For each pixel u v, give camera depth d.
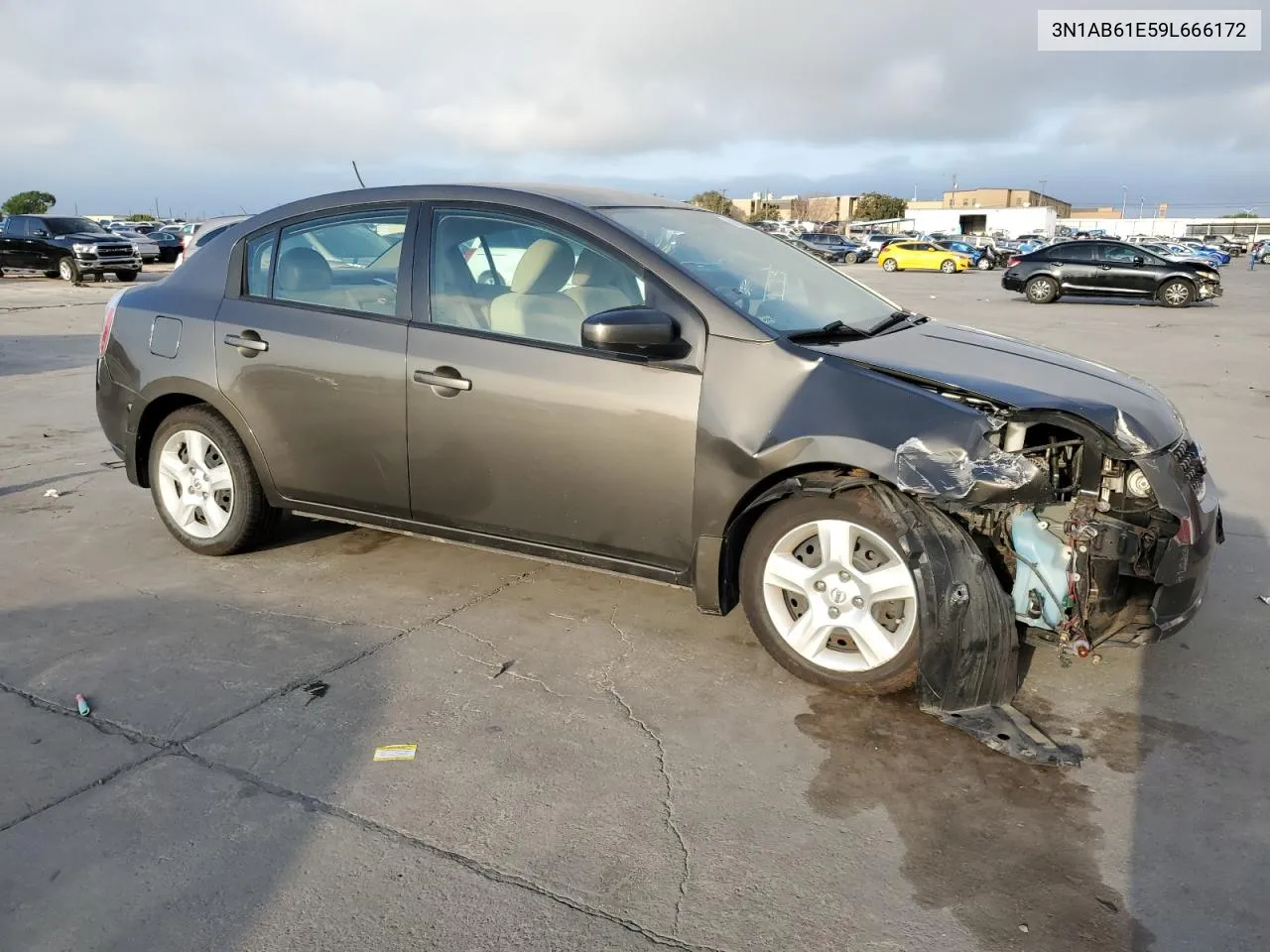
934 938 2.33
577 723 3.29
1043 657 3.79
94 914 2.41
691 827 2.74
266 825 2.74
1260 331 16.05
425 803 2.84
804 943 2.31
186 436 4.70
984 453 3.12
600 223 3.79
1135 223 98.31
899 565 3.27
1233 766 3.06
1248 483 6.39
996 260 44.56
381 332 4.07
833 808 2.83
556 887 2.50
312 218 4.38
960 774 3.00
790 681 3.58
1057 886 2.51
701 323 3.54
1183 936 2.34
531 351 3.77
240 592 4.39
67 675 3.61
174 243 35.50
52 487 6.15
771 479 3.44
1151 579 3.30
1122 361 12.28
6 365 11.55
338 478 4.29
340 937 2.33
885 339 3.79
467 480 3.96
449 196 4.09
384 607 4.23
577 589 4.44
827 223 95.44
